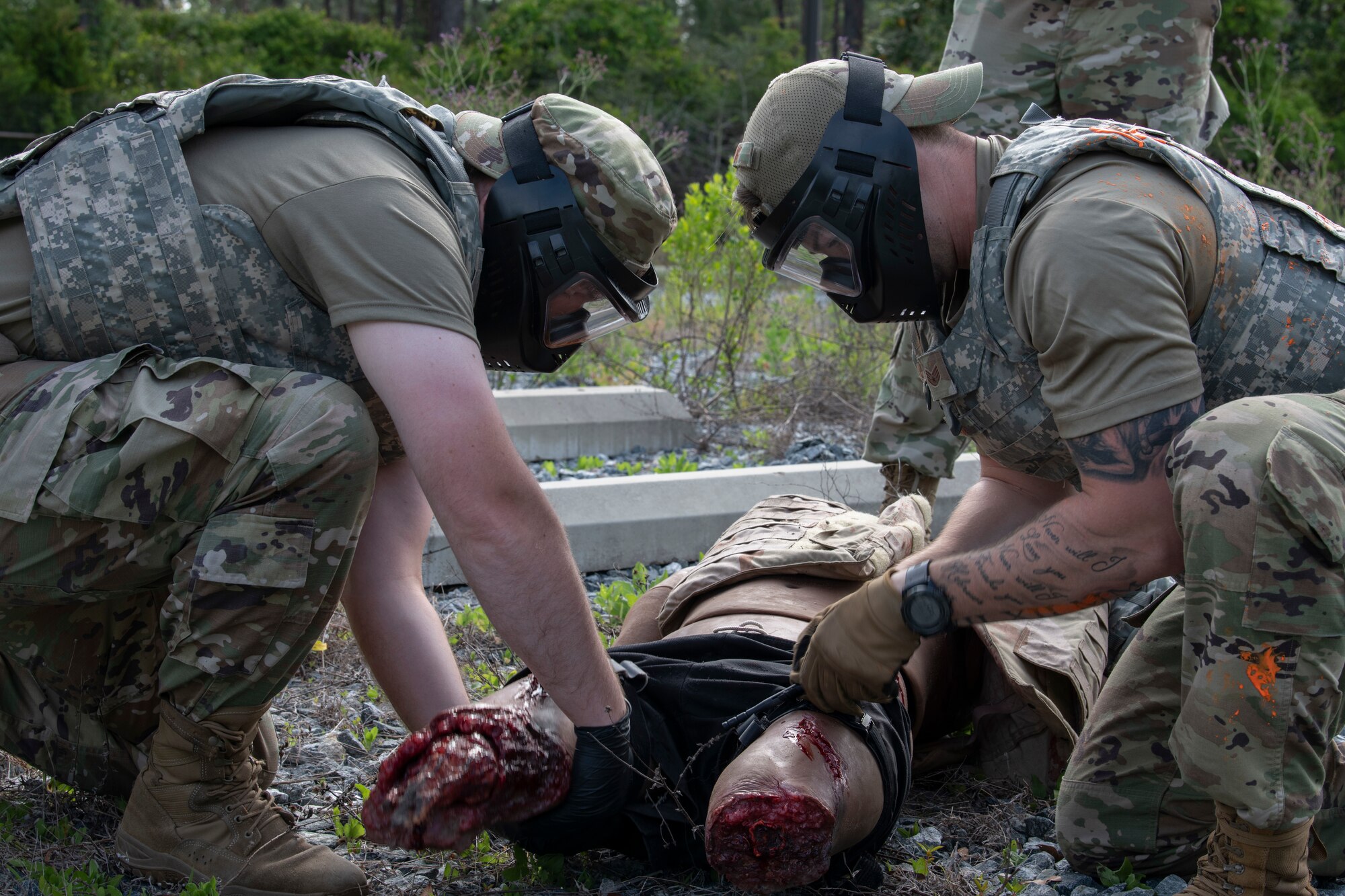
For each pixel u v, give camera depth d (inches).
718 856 79.6
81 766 102.9
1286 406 79.2
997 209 86.1
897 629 84.7
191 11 1182.3
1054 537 81.1
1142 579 81.1
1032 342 83.7
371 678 137.2
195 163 89.1
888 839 101.5
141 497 86.1
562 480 233.6
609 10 936.3
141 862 93.0
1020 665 109.7
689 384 305.9
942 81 90.0
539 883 94.0
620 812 91.4
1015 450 94.6
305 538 88.0
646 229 91.4
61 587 89.4
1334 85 718.5
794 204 91.4
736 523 123.8
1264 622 77.1
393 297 81.7
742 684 92.0
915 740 116.3
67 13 797.9
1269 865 82.2
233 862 91.4
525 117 91.2
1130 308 77.9
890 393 156.3
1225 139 577.9
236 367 87.7
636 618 118.5
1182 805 93.8
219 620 87.9
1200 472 77.3
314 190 84.9
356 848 101.0
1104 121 88.4
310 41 1025.5
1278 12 653.3
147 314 87.7
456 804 79.3
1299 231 87.4
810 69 91.4
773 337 343.3
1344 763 92.4
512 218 90.0
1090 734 97.9
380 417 98.5
